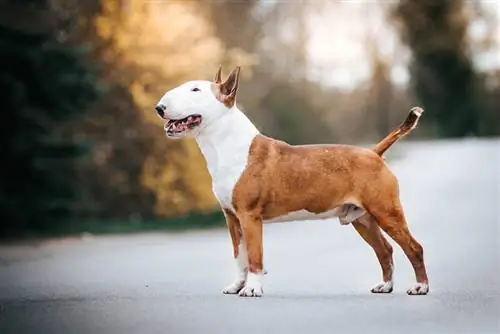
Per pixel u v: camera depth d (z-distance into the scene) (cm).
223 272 1127
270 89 3284
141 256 1373
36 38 1889
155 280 1046
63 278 1087
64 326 734
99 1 2291
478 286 955
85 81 1959
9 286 1006
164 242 1655
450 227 1730
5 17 1900
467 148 3631
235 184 827
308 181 827
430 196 2280
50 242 1708
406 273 1070
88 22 2286
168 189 2286
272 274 1086
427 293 880
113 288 974
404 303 827
